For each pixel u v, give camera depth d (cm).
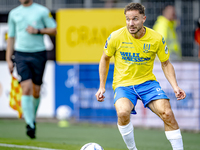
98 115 2569
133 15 1259
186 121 2444
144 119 2472
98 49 2555
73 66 2650
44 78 2650
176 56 2561
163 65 1366
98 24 2541
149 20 2658
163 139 2030
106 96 2548
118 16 2541
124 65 1351
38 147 1619
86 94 2572
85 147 1259
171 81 1338
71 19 2550
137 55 1329
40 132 2214
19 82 1966
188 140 2039
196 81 2438
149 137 2098
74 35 2559
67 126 2492
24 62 1947
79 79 2572
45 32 1967
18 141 1786
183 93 1294
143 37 1320
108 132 2255
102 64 1373
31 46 1962
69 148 1619
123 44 1333
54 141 1841
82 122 2603
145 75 1355
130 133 1278
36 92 2059
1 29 2622
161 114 1264
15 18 1980
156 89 1322
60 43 2567
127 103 1278
